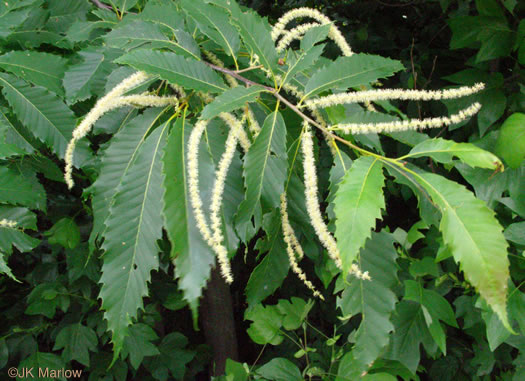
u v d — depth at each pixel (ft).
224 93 1.64
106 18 2.21
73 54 2.44
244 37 1.82
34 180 2.41
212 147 1.76
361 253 1.89
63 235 3.31
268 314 2.98
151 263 1.62
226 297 4.82
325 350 3.33
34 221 2.25
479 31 2.83
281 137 1.69
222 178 1.65
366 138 1.82
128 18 2.05
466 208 1.41
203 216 1.54
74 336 3.76
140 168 1.68
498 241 1.36
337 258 1.64
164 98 1.82
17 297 4.41
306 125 1.71
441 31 4.10
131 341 3.68
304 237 2.85
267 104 2.15
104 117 2.07
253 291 2.06
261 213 1.68
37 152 2.33
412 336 2.65
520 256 2.54
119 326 1.57
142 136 1.80
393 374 2.71
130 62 1.63
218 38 1.90
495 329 2.45
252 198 1.65
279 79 1.97
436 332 2.54
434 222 1.89
